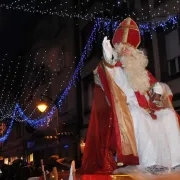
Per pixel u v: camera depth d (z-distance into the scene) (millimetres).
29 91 31406
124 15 16312
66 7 22484
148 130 3438
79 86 20312
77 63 20750
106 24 17422
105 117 3744
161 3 14312
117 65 3842
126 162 3262
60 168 6609
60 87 23078
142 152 3361
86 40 20250
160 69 14125
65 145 21422
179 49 13414
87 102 19578
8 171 12055
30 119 30219
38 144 27766
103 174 3258
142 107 3684
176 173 3357
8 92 35781
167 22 14023
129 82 3768
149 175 3244
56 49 24422
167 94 4086
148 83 3904
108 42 3734
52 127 24188
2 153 45250
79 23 21109
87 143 3752
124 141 3328
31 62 30891
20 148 35250
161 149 3434
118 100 3488
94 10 19203
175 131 3654
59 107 22859
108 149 3541
